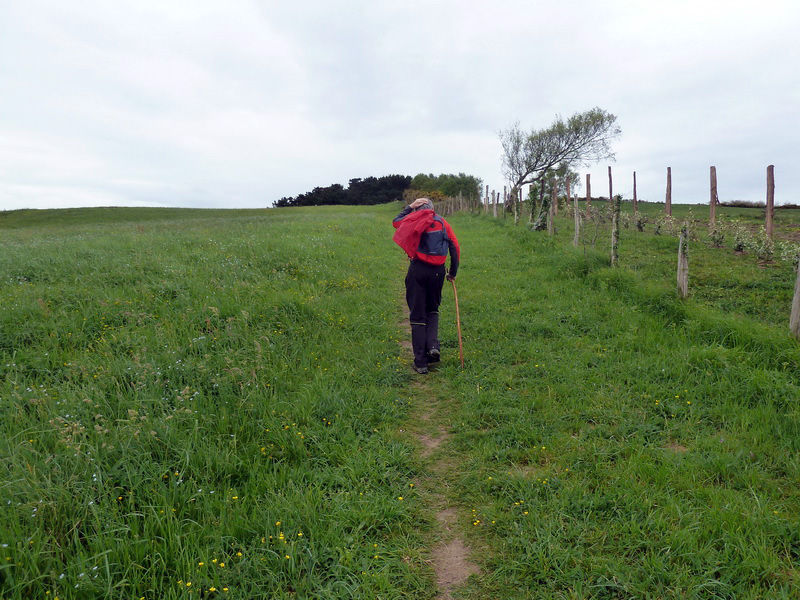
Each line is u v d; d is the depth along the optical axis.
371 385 4.82
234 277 8.21
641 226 17.61
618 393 4.34
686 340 5.45
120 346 5.14
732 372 4.46
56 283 7.62
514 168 40.25
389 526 2.86
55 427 3.21
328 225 20.25
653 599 2.25
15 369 4.45
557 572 2.46
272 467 3.39
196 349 5.12
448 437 3.97
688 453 3.37
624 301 7.29
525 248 13.41
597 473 3.24
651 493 2.96
